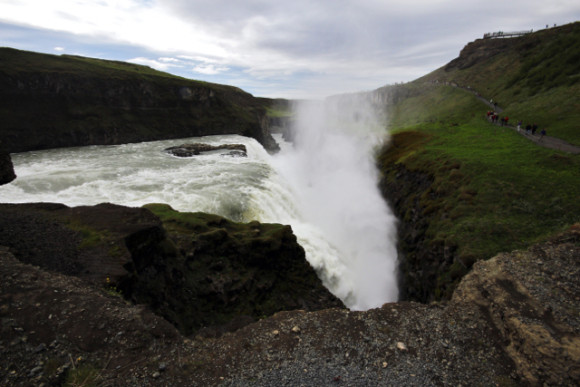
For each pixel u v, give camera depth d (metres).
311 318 12.78
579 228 16.09
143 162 47.50
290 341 11.38
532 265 13.92
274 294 23.19
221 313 19.38
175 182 36.00
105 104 73.00
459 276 18.17
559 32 69.62
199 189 33.44
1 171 16.00
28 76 61.12
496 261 14.70
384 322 12.49
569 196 20.55
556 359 9.11
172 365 9.59
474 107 63.88
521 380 9.50
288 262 25.05
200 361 10.01
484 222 20.80
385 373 10.02
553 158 26.66
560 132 34.44
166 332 10.65
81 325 9.90
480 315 12.18
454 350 10.90
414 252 26.30
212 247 21.38
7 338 8.73
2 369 7.93
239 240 23.12
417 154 38.75
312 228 35.31
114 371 8.85
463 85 85.31
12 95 58.88
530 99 49.78
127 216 18.03
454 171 28.72
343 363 10.41
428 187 30.73
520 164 27.31
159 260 17.48
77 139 63.94
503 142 35.69
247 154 61.53
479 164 28.42
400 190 36.38
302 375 9.83
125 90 76.81
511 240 18.48
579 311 10.94
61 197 29.00
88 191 31.30
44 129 60.06
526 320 10.71
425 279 22.53
